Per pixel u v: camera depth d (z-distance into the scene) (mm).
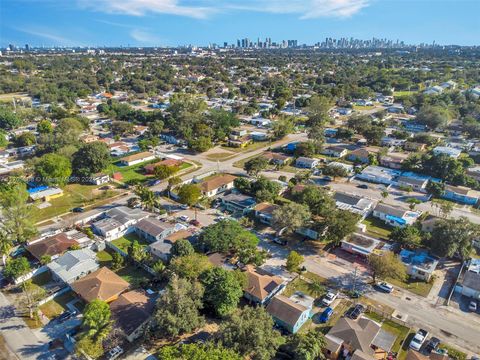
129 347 48906
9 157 127125
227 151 138250
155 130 153000
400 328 52812
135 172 115062
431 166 108688
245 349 43344
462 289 60125
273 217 76062
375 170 113875
